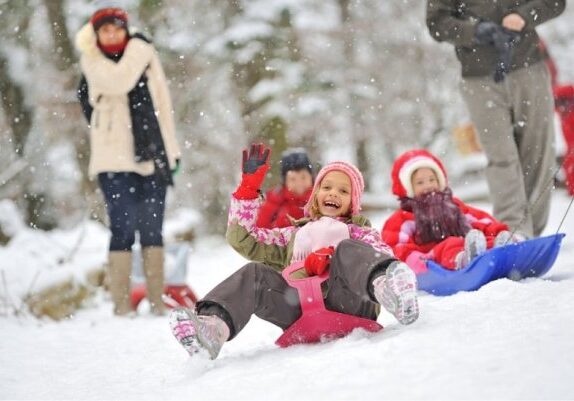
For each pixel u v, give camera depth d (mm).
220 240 36750
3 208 26297
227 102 45062
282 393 6668
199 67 41312
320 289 9445
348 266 9055
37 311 18281
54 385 9508
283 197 15773
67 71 34594
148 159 17469
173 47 39969
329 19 46469
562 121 19422
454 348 7262
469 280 13055
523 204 17031
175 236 31359
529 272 13055
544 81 17234
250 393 6910
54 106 34469
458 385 6133
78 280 20312
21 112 34594
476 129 17578
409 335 8023
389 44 51375
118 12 17531
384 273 8758
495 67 17047
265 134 41031
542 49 17406
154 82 17797
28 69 34688
